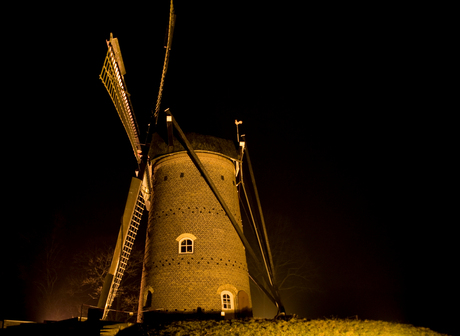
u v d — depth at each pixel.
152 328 15.09
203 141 23.67
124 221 20.42
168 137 22.36
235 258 21.84
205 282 20.19
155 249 21.66
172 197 22.53
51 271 36.00
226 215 22.66
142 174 22.06
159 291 20.22
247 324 15.82
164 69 24.55
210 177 23.08
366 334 16.86
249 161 25.41
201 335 14.15
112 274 19.39
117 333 14.38
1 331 12.54
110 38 19.55
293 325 16.22
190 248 21.16
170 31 24.14
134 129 23.55
